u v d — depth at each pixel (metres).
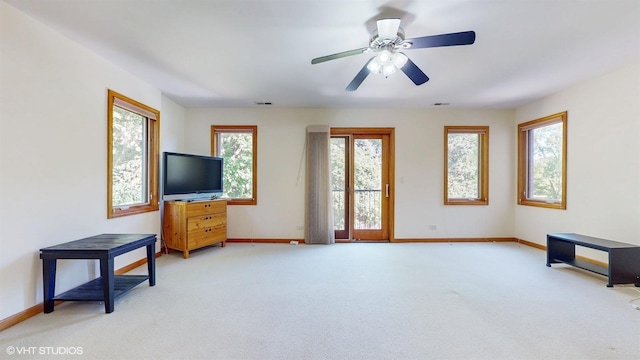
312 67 3.24
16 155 2.19
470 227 5.15
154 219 4.06
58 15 2.23
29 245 2.29
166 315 2.35
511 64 3.16
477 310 2.46
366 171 5.22
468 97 4.45
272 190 5.14
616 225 3.43
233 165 5.18
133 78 3.53
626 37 2.56
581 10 2.13
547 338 2.02
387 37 2.18
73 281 2.72
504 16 2.21
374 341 1.99
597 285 3.04
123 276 3.00
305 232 5.05
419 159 5.14
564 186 4.12
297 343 1.96
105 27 2.41
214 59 3.04
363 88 4.01
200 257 4.14
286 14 2.18
